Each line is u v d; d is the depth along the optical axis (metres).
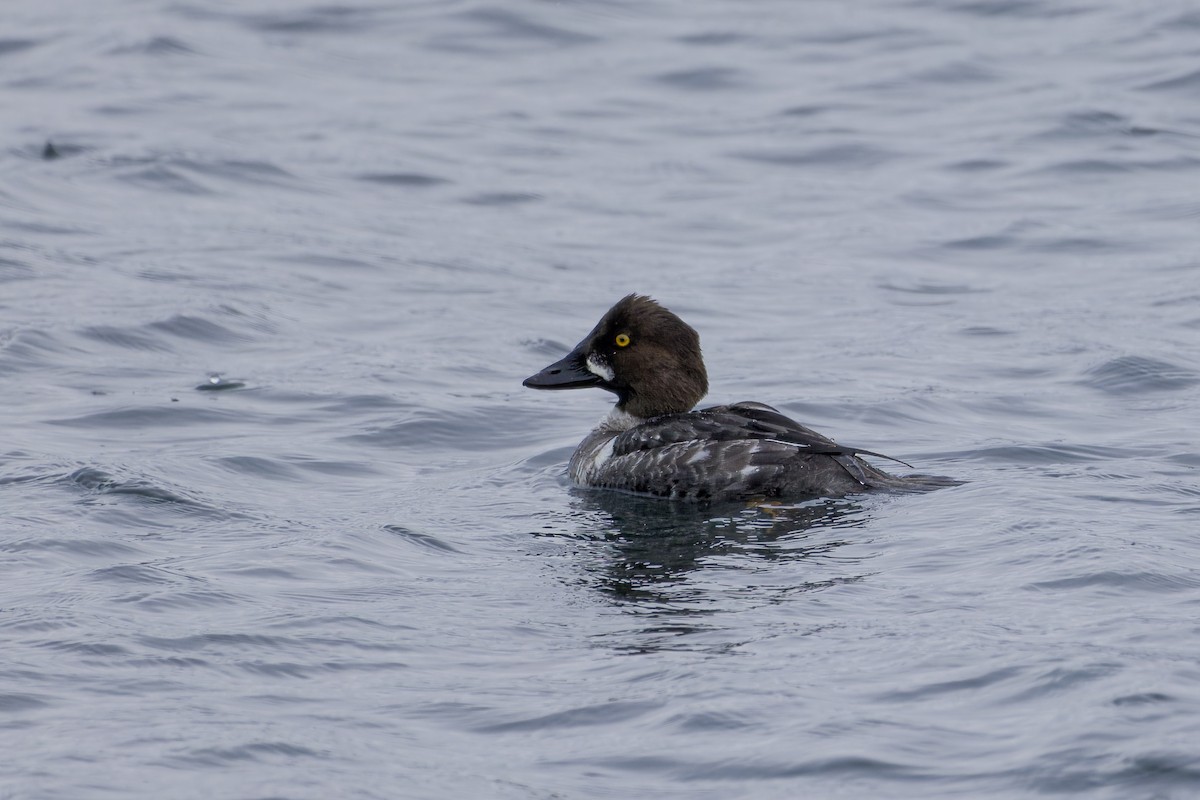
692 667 9.73
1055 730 8.51
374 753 8.66
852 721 8.80
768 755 8.47
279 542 12.75
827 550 12.25
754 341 20.45
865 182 28.19
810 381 18.55
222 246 24.39
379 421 17.05
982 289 22.80
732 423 14.52
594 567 12.13
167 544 12.66
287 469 15.34
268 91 33.31
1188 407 17.11
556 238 25.53
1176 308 21.36
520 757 8.61
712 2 39.56
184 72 34.22
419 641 10.40
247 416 17.08
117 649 10.09
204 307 21.05
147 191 27.05
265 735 8.84
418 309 21.89
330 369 18.94
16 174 27.30
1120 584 10.90
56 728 8.91
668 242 25.36
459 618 10.88
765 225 26.12
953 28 36.84
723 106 32.62
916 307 21.97
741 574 11.76
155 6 38.75
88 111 31.39
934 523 12.77
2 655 9.96
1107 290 22.44
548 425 17.22
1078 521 12.51
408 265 23.95
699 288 22.97
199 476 14.76
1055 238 24.95
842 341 20.36
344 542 12.73
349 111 32.22
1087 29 36.16
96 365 18.73
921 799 7.96
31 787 8.19
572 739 8.81
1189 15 36.25
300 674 9.79
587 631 10.56
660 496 14.33
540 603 11.22
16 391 17.62
